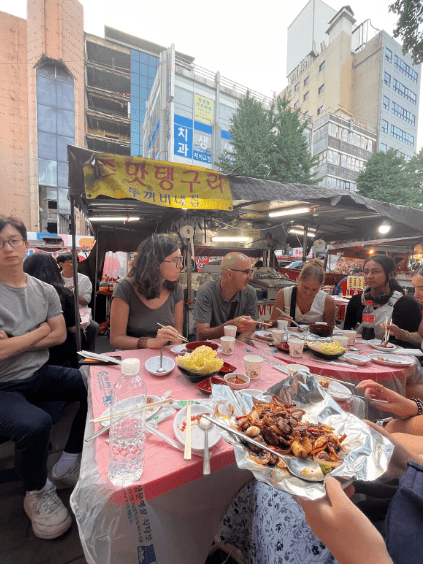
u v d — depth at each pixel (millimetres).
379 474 785
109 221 6855
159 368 1578
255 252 7609
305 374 1243
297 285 2955
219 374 1565
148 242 2125
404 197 19250
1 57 20531
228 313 2734
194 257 6414
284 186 3486
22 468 1539
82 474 847
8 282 1853
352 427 1007
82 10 21984
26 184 21734
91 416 1188
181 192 2910
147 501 827
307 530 941
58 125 21312
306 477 773
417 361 2148
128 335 2201
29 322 1914
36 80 20391
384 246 8281
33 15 20094
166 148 20750
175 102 20109
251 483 1268
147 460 890
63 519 1569
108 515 782
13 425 1517
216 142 21938
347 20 34906
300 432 931
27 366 1909
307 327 2598
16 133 21328
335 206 4379
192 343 1972
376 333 2828
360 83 36719
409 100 39531
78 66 21969
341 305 5812
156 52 33906
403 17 10000
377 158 19656
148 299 2158
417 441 1346
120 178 2682
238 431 961
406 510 702
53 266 2592
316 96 38312
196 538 1034
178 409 1197
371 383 1493
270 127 16562
